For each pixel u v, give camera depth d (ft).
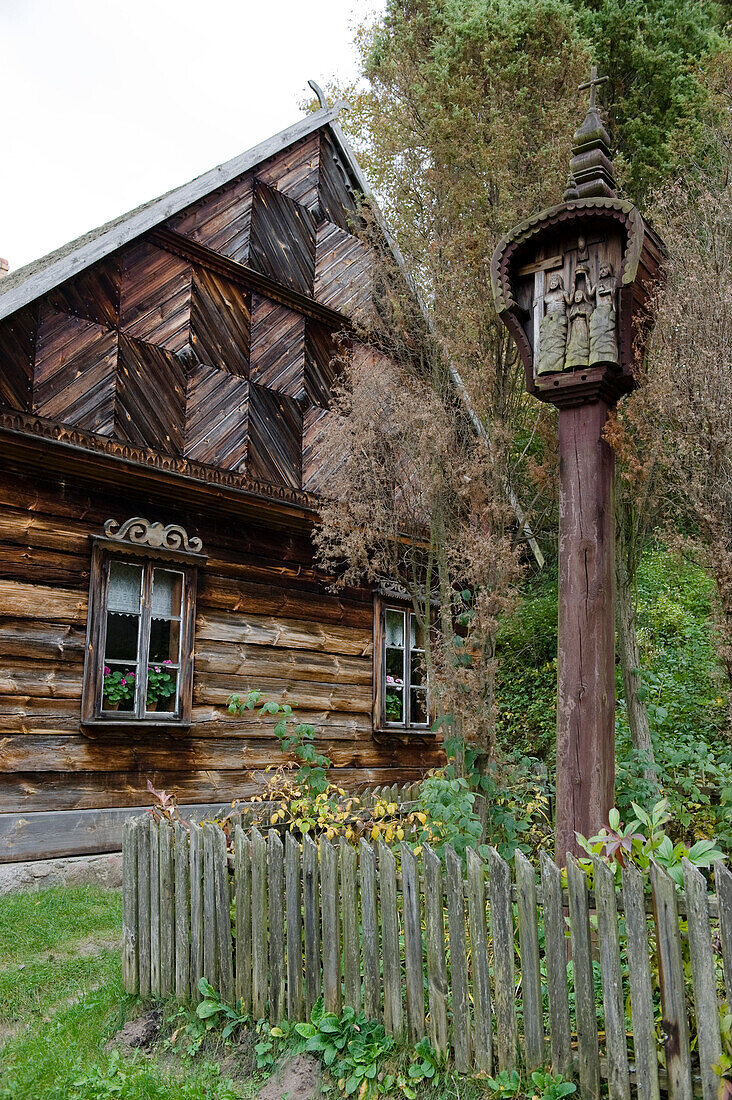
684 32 48.55
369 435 25.34
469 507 24.48
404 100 27.86
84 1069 13.20
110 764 25.55
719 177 26.27
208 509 29.30
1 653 23.49
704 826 19.72
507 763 24.14
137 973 15.53
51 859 23.70
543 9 28.89
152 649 27.89
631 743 23.76
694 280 15.89
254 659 30.27
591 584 15.51
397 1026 12.21
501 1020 11.20
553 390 16.42
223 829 16.55
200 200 30.73
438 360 27.07
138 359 27.94
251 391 31.53
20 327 24.82
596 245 16.42
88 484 26.12
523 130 26.73
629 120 44.39
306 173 35.63
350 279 36.58
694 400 15.53
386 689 35.37
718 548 15.30
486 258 25.71
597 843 11.96
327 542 29.30
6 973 16.83
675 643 32.89
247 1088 12.65
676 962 9.87
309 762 20.18
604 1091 10.61
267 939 13.89
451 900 11.78
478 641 22.75
